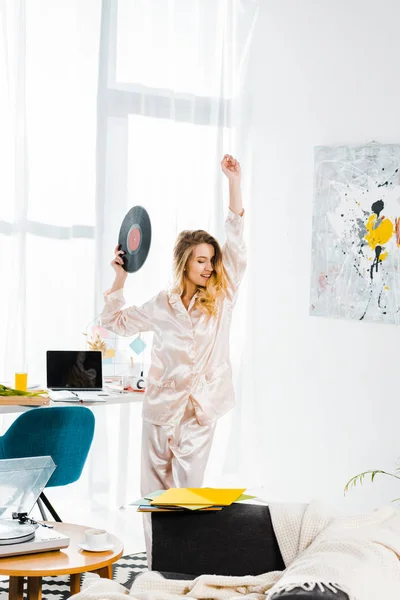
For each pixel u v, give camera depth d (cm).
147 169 535
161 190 539
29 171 496
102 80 518
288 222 530
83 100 513
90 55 514
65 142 505
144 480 412
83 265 514
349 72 490
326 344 502
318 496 505
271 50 544
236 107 564
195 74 553
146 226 452
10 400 396
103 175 519
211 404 408
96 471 518
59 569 238
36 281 500
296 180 524
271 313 541
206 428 409
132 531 467
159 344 411
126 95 527
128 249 459
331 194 493
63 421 385
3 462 251
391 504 459
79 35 510
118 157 524
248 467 557
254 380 554
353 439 484
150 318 418
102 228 519
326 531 225
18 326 490
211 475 565
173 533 248
